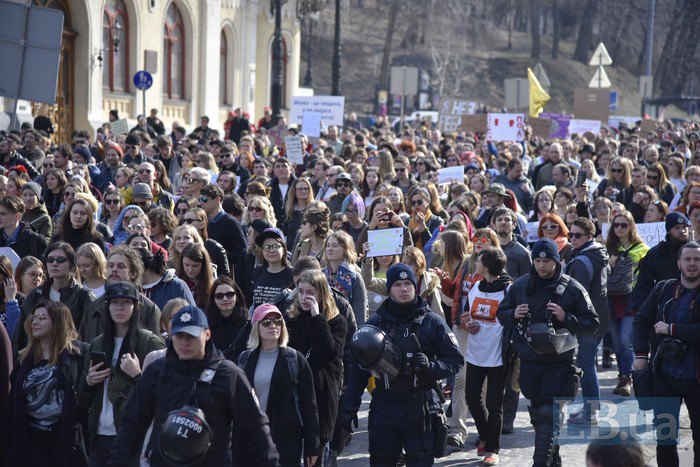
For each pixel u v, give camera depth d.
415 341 18.09
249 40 105.69
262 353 17.77
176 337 14.06
